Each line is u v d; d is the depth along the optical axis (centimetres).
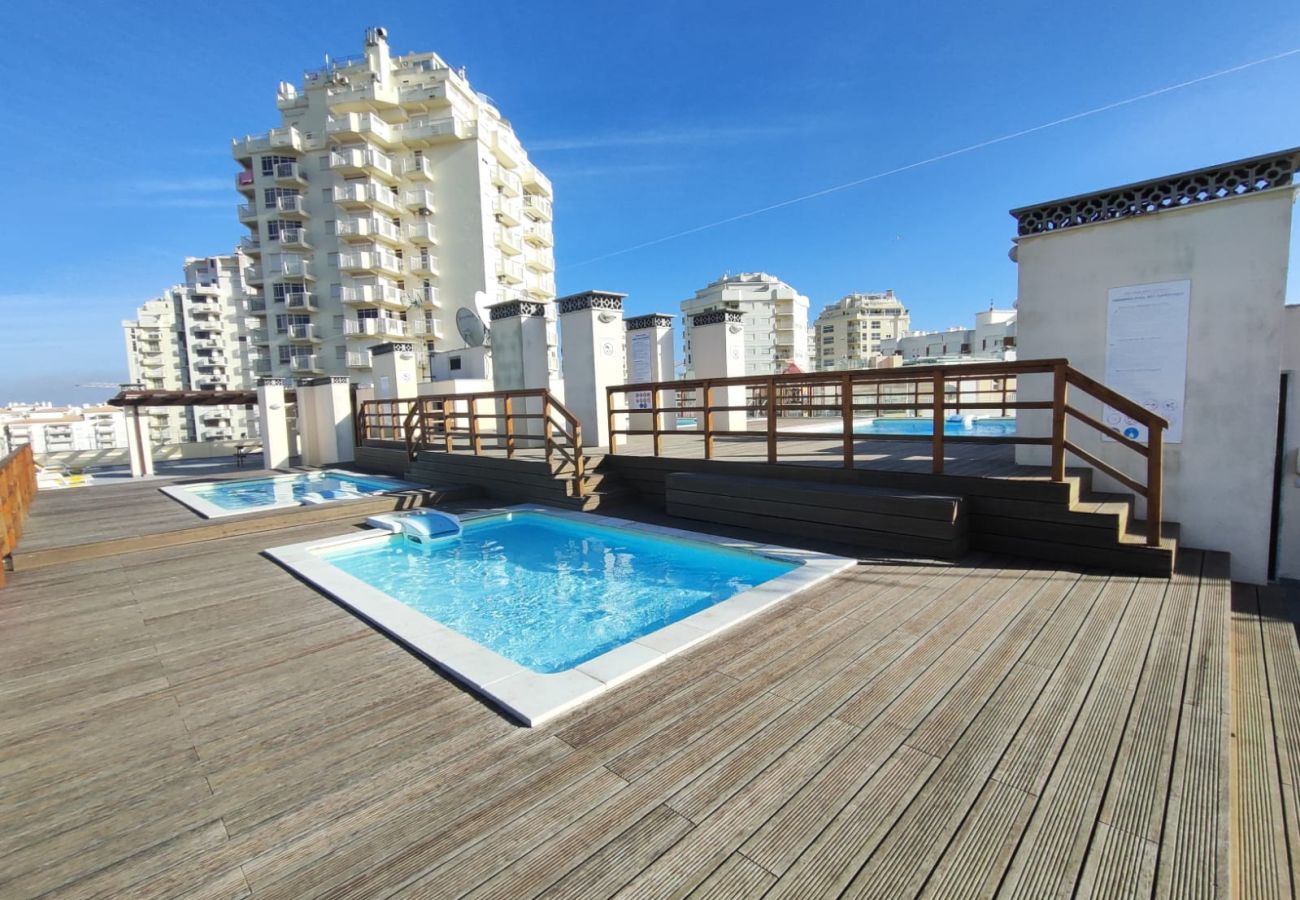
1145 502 469
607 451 820
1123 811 179
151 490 1084
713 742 224
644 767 210
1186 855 162
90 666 320
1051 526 436
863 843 170
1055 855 163
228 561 553
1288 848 173
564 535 668
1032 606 352
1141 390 476
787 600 376
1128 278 476
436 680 291
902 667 280
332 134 3547
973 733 224
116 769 223
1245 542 443
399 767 217
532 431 1039
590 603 469
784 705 250
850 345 8631
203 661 323
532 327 1038
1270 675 286
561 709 251
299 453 1664
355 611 397
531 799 195
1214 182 438
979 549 472
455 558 598
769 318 6462
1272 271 422
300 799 201
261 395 1420
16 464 716
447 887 159
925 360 2888
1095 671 270
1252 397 434
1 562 481
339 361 3747
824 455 720
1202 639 300
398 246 3772
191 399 1402
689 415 1403
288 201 3659
